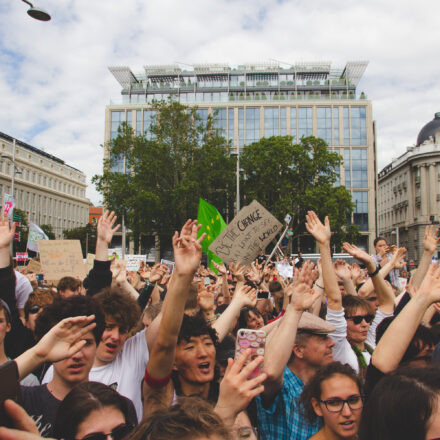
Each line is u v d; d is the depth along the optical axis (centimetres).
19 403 151
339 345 358
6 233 354
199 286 460
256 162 4178
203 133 4238
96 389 206
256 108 6175
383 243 733
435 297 250
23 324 394
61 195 10750
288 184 4081
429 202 6950
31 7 1028
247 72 6825
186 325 269
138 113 6191
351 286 489
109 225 449
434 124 7825
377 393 176
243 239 577
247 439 218
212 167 3994
